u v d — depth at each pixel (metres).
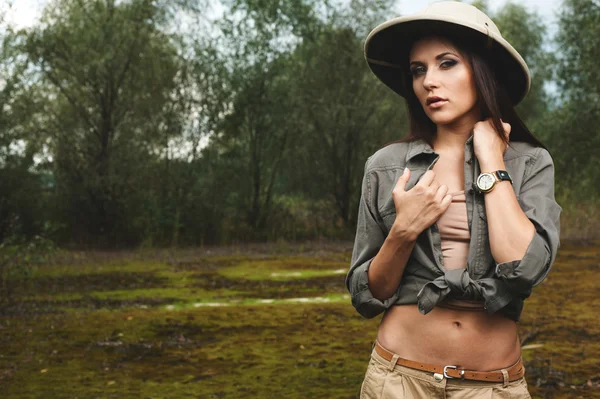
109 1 15.67
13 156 14.86
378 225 1.79
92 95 15.74
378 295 1.73
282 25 16.89
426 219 1.62
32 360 4.85
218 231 16.69
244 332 5.80
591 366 4.54
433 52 1.72
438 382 1.65
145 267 11.50
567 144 17.33
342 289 8.50
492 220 1.56
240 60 16.88
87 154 15.83
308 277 9.88
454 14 1.71
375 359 1.76
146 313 6.81
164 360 4.85
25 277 9.46
